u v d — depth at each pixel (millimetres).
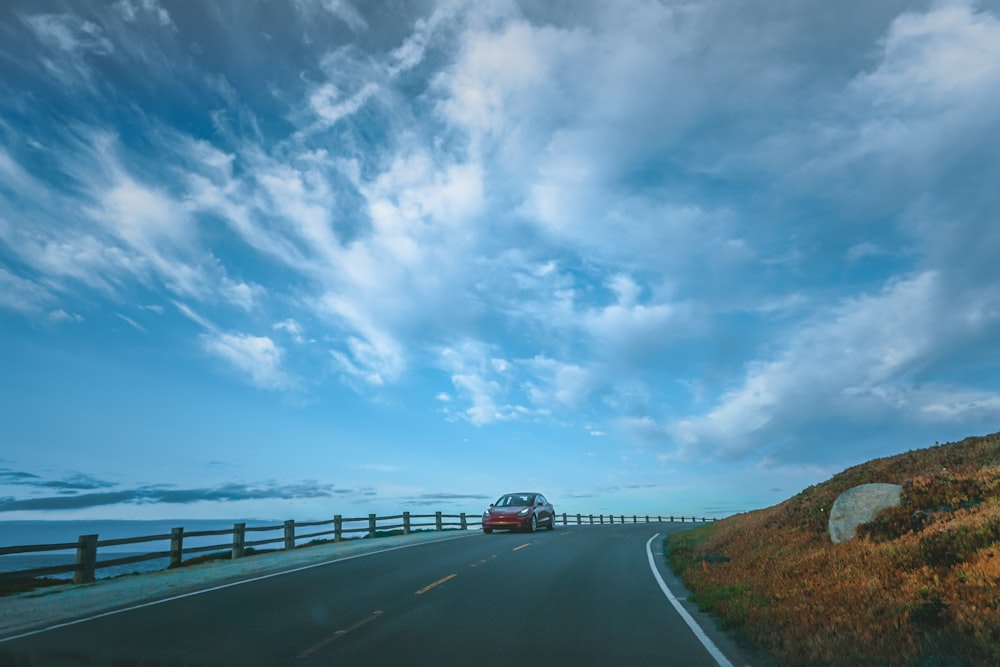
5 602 11219
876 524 12297
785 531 16391
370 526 28250
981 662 5949
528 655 7250
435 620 9133
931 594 8008
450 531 33969
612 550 20984
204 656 7008
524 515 29625
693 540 23906
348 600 10828
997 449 16766
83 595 11820
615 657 7258
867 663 6449
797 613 8578
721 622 9117
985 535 9227
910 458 19234
